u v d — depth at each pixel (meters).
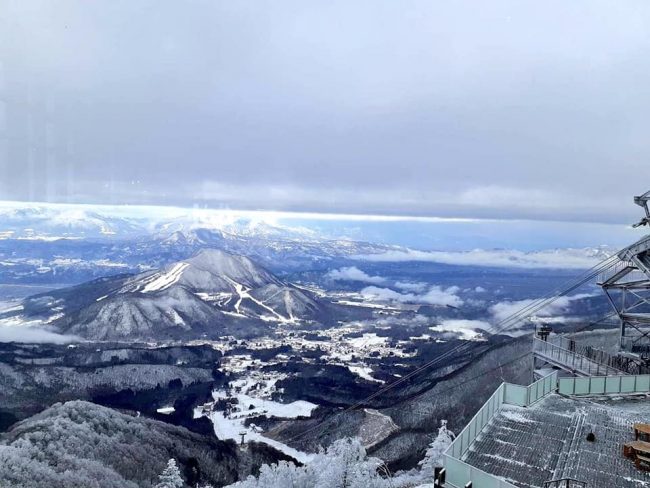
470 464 14.34
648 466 13.92
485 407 17.11
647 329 30.69
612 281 29.83
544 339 29.88
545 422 17.20
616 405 18.92
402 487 28.38
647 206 29.52
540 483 13.30
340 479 28.22
